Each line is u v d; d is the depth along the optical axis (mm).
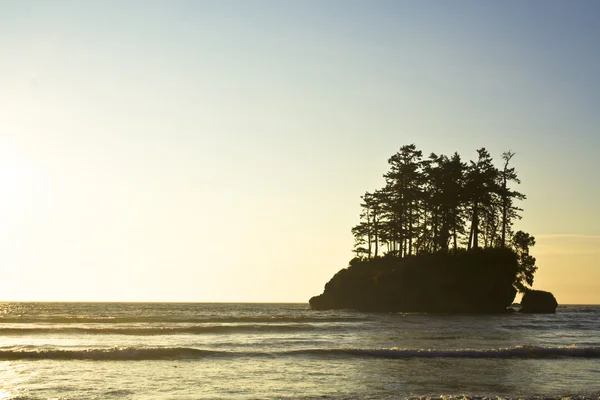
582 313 107125
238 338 41250
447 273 86625
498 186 86812
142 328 45031
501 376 25875
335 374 25781
